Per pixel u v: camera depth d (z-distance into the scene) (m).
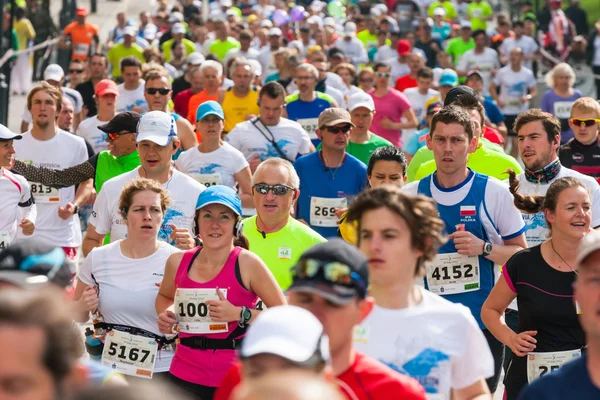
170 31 37.62
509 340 8.13
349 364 5.31
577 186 7.99
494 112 20.95
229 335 7.86
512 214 9.45
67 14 42.19
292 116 17.98
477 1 46.22
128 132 12.07
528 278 8.16
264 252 9.42
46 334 3.81
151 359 8.72
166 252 8.88
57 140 13.42
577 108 13.71
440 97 23.33
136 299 8.72
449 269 9.45
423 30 37.69
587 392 5.06
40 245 5.11
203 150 13.45
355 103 14.94
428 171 10.84
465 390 6.07
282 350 4.27
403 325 5.86
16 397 3.77
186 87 23.91
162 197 8.90
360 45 35.00
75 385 3.97
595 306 5.06
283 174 9.39
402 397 5.28
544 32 43.31
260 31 36.66
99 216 10.86
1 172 11.35
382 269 5.75
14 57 31.88
